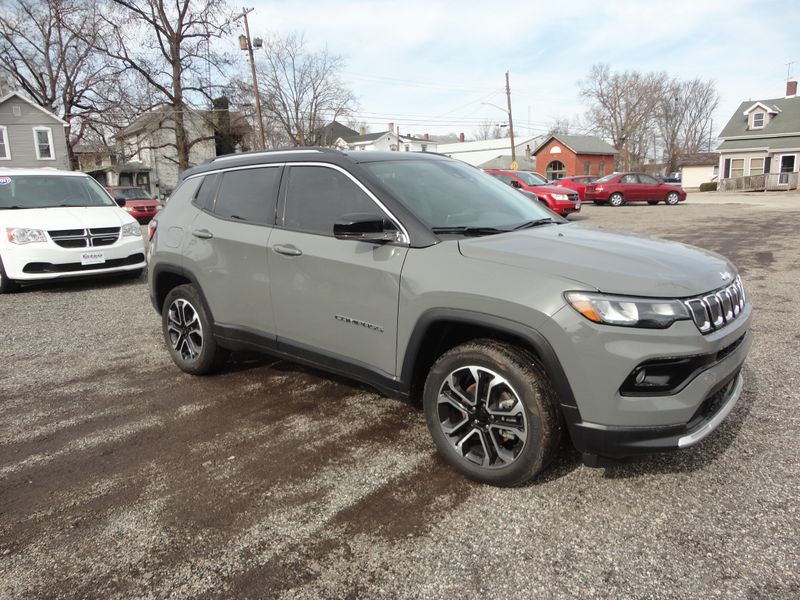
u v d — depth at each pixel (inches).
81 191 343.0
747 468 112.1
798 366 167.3
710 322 96.9
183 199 173.2
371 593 83.0
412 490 109.1
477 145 2596.0
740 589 81.0
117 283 336.5
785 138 1499.8
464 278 104.9
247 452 126.3
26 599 83.8
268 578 86.7
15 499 110.1
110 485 114.3
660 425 93.0
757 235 474.0
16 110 1306.6
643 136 2812.5
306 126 1807.3
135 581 87.0
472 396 109.9
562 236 119.3
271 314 142.6
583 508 101.3
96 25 1279.5
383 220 115.2
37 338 221.5
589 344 92.7
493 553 90.6
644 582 83.2
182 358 175.6
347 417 143.1
